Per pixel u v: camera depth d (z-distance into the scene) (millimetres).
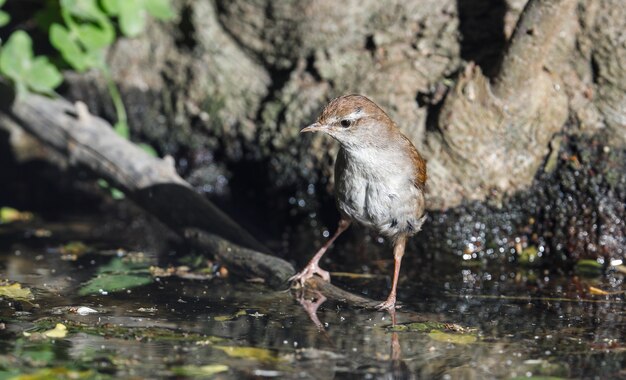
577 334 8812
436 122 11992
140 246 12758
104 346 8188
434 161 12070
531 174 11984
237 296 10133
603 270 11680
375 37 12750
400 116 12391
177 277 10992
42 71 13203
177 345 8258
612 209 11789
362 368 7754
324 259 12250
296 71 13242
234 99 13711
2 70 12930
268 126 13422
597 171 11773
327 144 12938
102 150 12820
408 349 8289
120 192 13391
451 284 11000
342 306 9828
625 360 8008
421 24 12547
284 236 13562
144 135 14375
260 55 13516
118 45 14172
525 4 11531
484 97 11664
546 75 11664
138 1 13203
